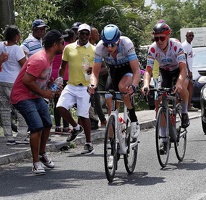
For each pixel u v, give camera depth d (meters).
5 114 13.07
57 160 12.02
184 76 11.08
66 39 14.62
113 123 9.84
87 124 12.66
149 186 9.41
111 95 10.57
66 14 25.06
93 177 10.23
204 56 23.81
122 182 9.78
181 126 11.77
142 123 17.06
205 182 9.62
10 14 16.75
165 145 10.97
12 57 12.88
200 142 13.98
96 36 14.32
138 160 11.85
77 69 12.70
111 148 9.84
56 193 9.02
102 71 14.27
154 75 15.35
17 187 9.53
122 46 10.12
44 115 10.91
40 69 10.38
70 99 12.69
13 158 11.92
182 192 8.94
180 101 11.76
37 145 10.54
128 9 27.09
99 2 25.31
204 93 15.27
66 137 14.41
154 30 11.04
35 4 19.58
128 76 10.28
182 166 11.13
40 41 13.61
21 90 10.58
